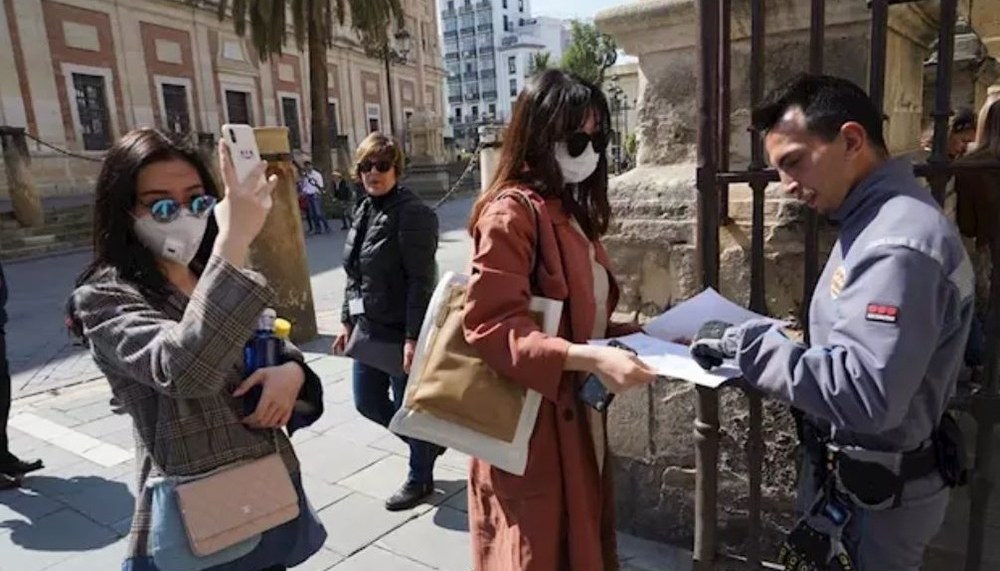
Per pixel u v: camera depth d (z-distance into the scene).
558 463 1.60
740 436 2.36
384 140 2.90
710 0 1.87
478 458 1.59
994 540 2.32
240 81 26.62
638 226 2.42
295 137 29.83
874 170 1.30
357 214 3.07
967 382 1.97
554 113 1.57
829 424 1.45
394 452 3.67
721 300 1.75
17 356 6.11
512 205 1.56
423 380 1.62
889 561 1.40
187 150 1.44
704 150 1.95
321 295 8.39
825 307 1.34
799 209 2.11
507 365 1.49
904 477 1.34
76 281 1.46
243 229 1.31
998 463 2.57
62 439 4.07
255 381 1.46
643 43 2.44
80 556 2.80
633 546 2.59
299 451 3.71
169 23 23.58
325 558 2.68
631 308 2.49
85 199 19.27
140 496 1.42
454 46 110.12
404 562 2.64
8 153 14.18
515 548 1.61
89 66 20.89
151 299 1.42
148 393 1.39
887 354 1.14
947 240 1.19
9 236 13.70
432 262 2.85
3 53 18.56
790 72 2.15
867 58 2.03
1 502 3.28
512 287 1.51
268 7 18.22
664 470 2.55
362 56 33.88
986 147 2.78
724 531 2.44
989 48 6.19
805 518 1.49
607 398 1.56
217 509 1.39
